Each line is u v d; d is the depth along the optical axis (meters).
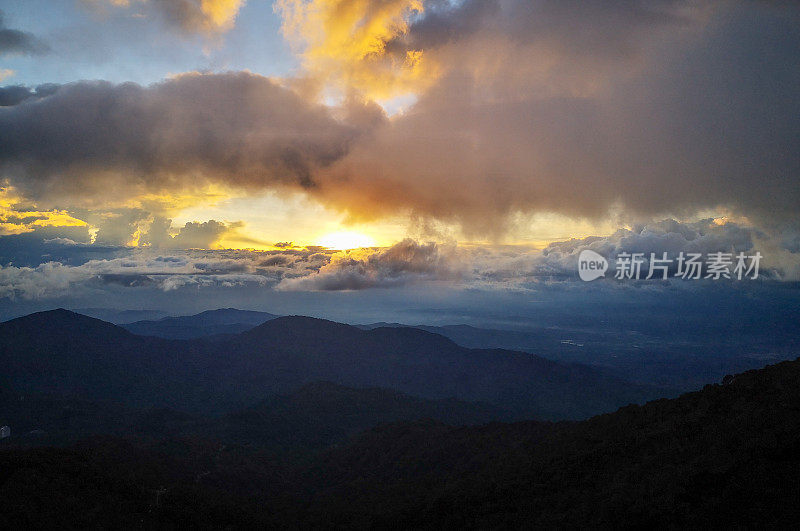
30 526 47.28
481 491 53.53
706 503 32.09
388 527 54.72
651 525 32.41
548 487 47.53
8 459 59.66
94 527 50.44
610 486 41.41
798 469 32.66
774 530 27.92
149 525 55.09
